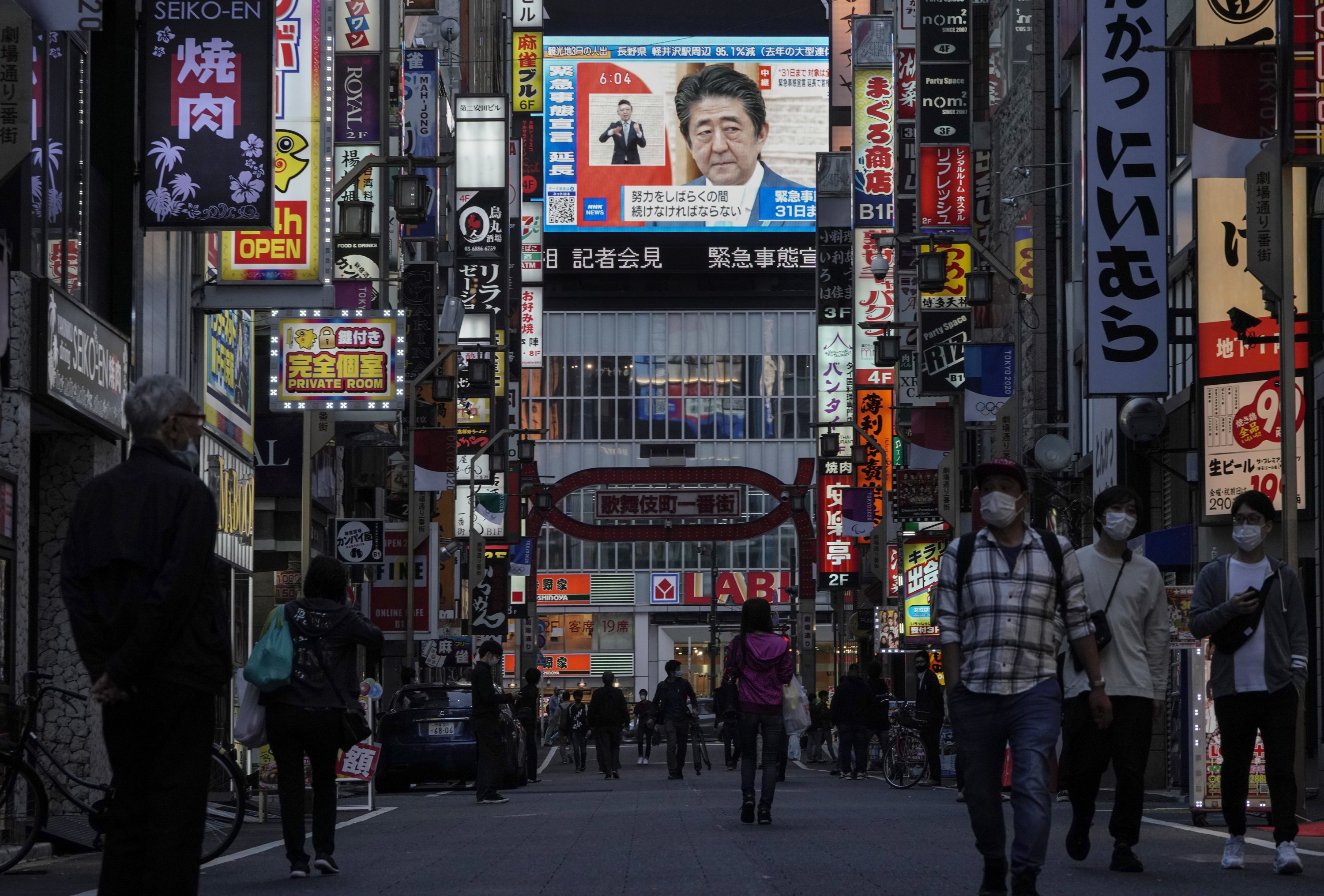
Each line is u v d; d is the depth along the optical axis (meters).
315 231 22.80
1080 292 33.25
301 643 10.40
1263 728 9.52
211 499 5.86
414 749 25.03
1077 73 33.47
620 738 33.00
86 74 18.41
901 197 39.09
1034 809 7.38
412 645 34.16
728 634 102.25
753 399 103.62
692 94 105.31
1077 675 9.42
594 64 105.31
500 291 51.06
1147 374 23.42
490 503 54.28
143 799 5.87
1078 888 8.58
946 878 9.24
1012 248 37.50
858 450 47.38
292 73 22.80
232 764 11.62
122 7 19.17
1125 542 9.48
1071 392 33.97
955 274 33.25
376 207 30.95
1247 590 9.48
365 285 28.33
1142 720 9.41
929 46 33.34
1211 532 22.69
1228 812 9.64
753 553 102.62
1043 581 7.62
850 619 70.50
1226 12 21.14
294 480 30.55
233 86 19.06
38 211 16.14
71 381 15.95
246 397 28.53
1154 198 23.48
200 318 24.55
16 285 14.93
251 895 9.16
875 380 48.34
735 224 104.69
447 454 35.31
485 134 51.28
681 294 104.62
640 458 103.00
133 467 5.84
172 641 5.71
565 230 104.62
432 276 38.22
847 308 50.22
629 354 103.75
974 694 7.60
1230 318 21.53
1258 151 16.55
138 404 5.93
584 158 105.00
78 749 16.22
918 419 37.25
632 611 101.94
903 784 24.09
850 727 29.42
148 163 18.98
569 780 33.78
